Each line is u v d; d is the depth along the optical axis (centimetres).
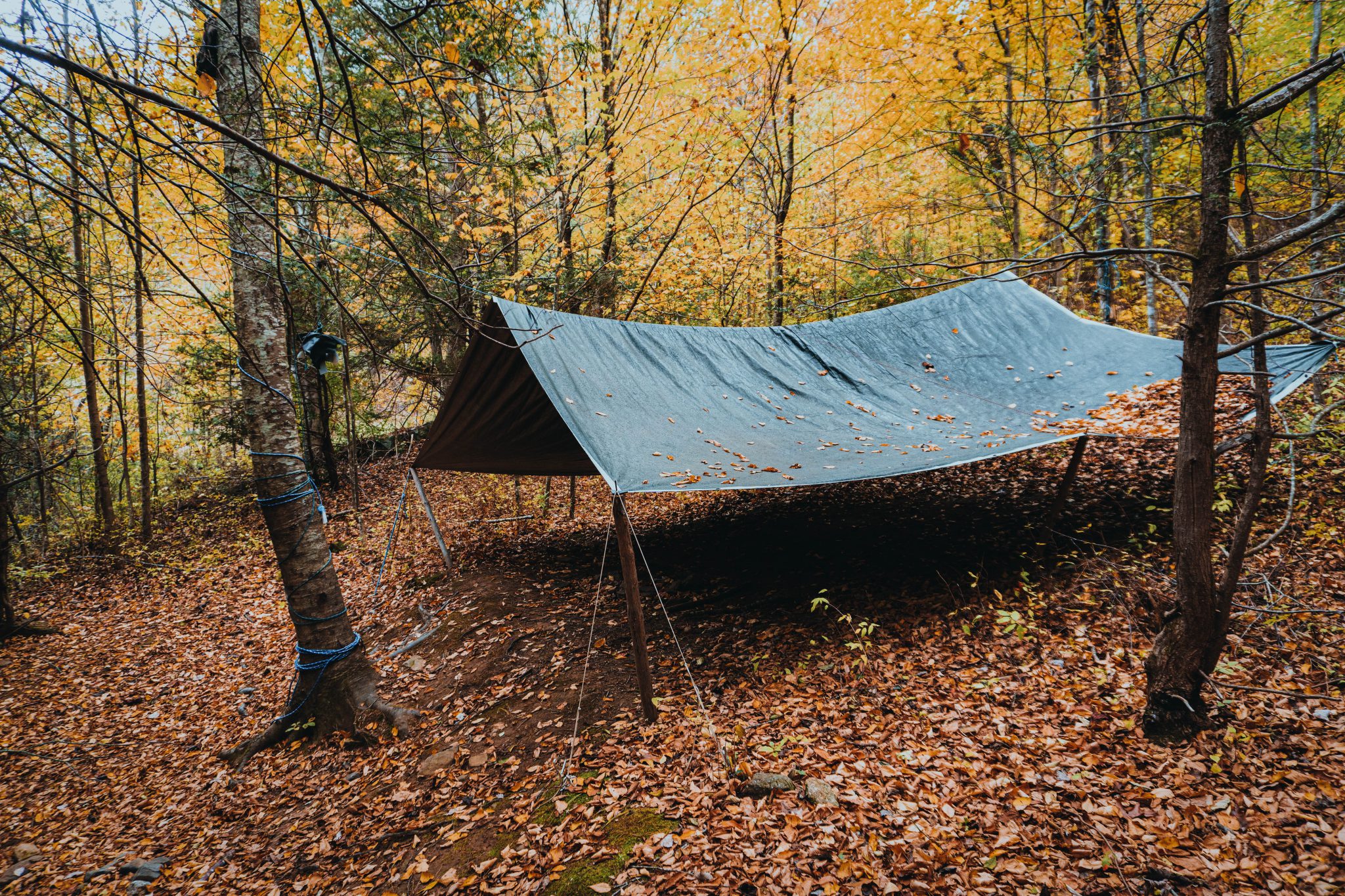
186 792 574
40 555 1366
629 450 547
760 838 367
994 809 365
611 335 707
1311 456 666
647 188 1197
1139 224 576
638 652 512
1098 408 687
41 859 506
